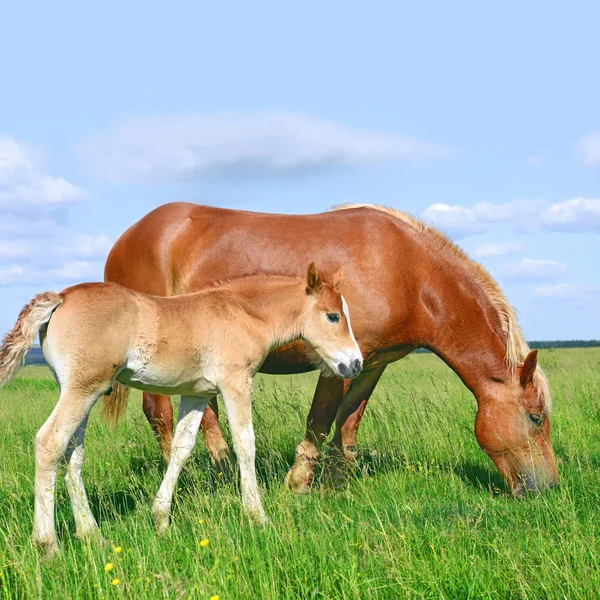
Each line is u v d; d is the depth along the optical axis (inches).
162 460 251.8
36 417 348.8
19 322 162.4
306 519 170.7
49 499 155.8
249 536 155.1
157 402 244.4
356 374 209.6
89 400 166.7
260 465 244.4
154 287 246.5
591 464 221.5
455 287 227.8
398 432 278.8
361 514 181.2
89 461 244.5
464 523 163.0
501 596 124.3
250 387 196.1
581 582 123.4
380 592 126.6
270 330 202.5
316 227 231.1
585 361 743.7
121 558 139.9
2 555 137.9
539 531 152.8
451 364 230.8
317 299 208.5
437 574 131.5
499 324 226.7
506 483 218.1
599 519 163.5
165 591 120.3
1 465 223.0
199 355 187.5
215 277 232.2
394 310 225.1
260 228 233.0
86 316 165.6
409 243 229.8
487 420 220.4
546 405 215.5
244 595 124.3
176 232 242.5
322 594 122.1
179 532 163.2
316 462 224.7
